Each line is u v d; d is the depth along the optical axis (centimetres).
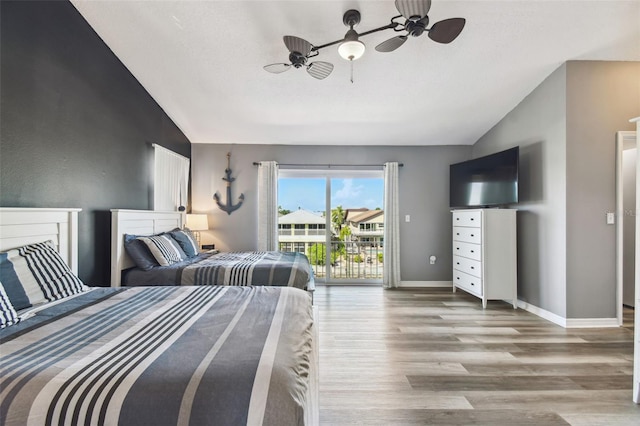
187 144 442
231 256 331
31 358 92
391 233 455
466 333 269
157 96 342
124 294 172
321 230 481
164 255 271
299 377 88
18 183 188
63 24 221
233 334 111
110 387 78
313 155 467
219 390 78
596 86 286
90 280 248
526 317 314
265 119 389
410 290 435
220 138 445
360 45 208
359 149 468
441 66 286
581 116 286
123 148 293
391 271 453
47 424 74
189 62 284
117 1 222
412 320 304
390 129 418
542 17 229
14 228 173
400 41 208
